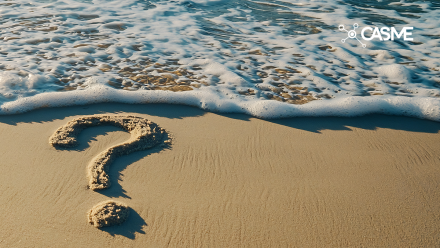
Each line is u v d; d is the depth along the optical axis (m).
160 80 3.56
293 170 2.37
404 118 3.13
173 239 1.78
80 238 1.76
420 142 2.77
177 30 4.96
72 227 1.82
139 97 3.21
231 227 1.87
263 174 2.31
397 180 2.31
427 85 3.62
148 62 3.95
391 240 1.83
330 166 2.43
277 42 4.70
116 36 4.62
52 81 3.40
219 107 3.15
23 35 4.47
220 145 2.62
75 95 3.15
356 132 2.89
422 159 2.54
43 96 3.10
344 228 1.89
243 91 3.44
